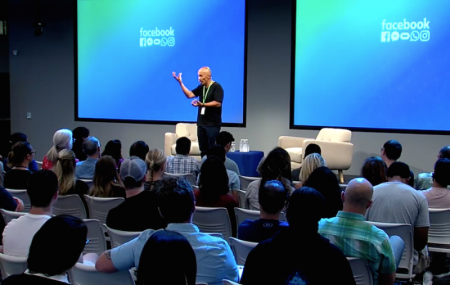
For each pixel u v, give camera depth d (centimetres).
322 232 252
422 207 332
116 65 956
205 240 226
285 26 839
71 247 167
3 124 1165
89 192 390
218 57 884
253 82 865
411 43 757
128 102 954
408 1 754
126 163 305
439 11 741
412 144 766
